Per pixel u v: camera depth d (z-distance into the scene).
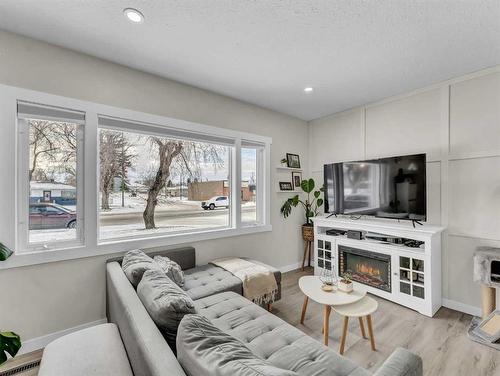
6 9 1.65
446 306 2.70
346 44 2.06
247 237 3.42
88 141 2.21
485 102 2.47
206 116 2.99
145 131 2.57
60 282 2.10
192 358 0.88
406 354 1.08
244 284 2.38
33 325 1.99
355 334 2.20
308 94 3.12
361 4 1.61
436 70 2.50
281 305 2.77
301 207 4.15
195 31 1.89
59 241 2.16
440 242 2.71
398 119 3.13
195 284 2.28
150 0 1.58
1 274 1.87
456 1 1.57
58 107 2.08
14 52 1.91
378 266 2.95
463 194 2.61
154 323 1.19
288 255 3.95
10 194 1.89
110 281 1.93
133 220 2.64
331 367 1.25
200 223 3.11
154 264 1.96
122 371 1.16
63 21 1.78
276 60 2.32
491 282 2.17
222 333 1.02
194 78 2.68
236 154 3.29
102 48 2.12
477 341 2.07
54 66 2.06
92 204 2.23
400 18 1.74
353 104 3.46
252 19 1.76
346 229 3.24
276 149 3.78
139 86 2.50
